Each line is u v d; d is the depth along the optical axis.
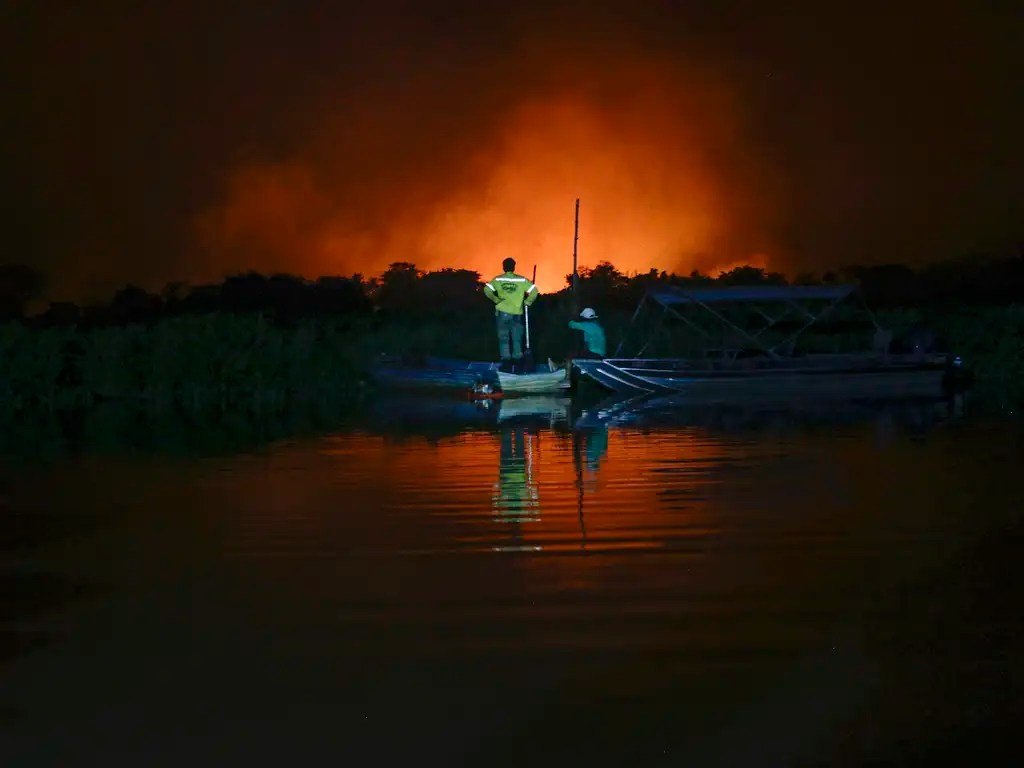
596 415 20.22
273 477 13.65
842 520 10.68
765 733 6.01
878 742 5.88
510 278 24.38
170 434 18.20
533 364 24.53
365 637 7.54
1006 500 11.50
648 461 14.40
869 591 8.36
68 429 19.03
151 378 25.16
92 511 11.72
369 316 35.00
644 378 23.64
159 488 13.02
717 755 5.79
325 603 8.30
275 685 6.76
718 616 7.83
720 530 10.36
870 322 30.16
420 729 6.13
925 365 23.61
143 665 7.13
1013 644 7.20
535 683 6.70
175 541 10.30
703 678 6.73
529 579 8.81
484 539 10.16
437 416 20.50
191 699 6.59
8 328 25.33
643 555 9.50
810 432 17.20
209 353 25.44
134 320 34.12
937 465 13.75
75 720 6.34
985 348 28.41
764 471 13.48
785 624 7.64
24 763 5.84
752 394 23.33
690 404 22.16
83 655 7.33
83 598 8.55
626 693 6.53
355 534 10.44
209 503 12.04
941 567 8.98
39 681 6.90
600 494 12.15
